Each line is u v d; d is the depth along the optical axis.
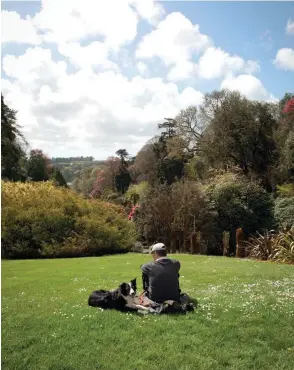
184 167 41.06
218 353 4.50
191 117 43.22
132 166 59.09
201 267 11.27
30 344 4.73
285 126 31.78
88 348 4.61
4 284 8.41
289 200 23.53
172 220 21.91
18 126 32.53
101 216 18.27
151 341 4.82
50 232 16.09
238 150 32.44
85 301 6.71
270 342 4.85
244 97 33.84
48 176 46.88
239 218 23.14
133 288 6.63
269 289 7.78
